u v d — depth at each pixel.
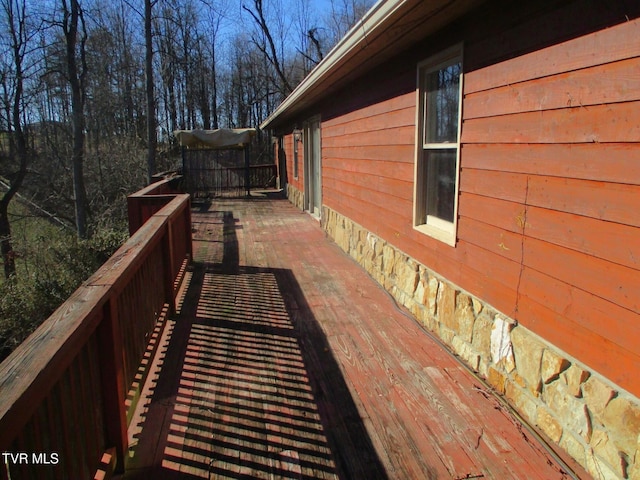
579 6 2.04
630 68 1.80
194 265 5.82
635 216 1.81
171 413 2.59
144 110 23.39
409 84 4.04
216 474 2.12
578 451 2.13
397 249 4.48
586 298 2.07
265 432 2.43
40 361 1.35
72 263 7.46
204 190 14.58
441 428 2.44
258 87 29.25
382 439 2.36
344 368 3.12
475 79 2.93
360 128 5.59
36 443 1.35
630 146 1.81
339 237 6.91
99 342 1.98
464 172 3.11
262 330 3.77
